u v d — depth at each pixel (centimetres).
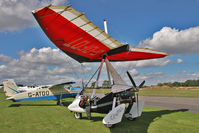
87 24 382
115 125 491
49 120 587
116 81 492
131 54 664
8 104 1180
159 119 578
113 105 482
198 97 1628
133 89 524
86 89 668
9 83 1589
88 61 749
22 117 648
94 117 648
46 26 371
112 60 799
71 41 478
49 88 1202
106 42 495
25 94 1187
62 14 326
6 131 439
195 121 541
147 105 1034
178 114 682
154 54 681
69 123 535
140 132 419
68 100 1560
